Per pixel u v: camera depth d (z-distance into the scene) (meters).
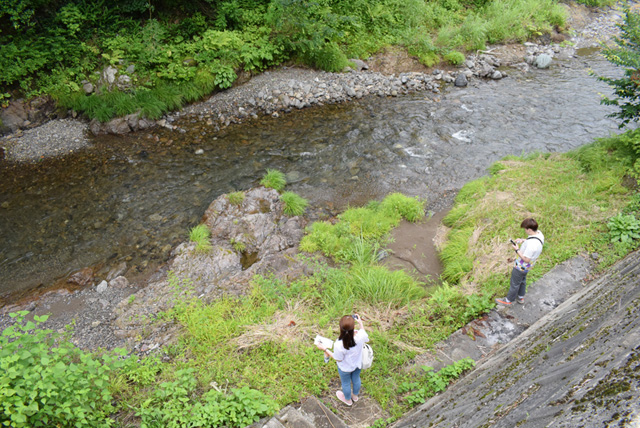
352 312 7.04
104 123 13.23
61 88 13.45
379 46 18.33
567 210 8.67
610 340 3.84
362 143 13.14
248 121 14.30
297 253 8.82
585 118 14.24
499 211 8.98
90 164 12.01
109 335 7.27
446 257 8.37
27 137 12.77
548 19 22.16
